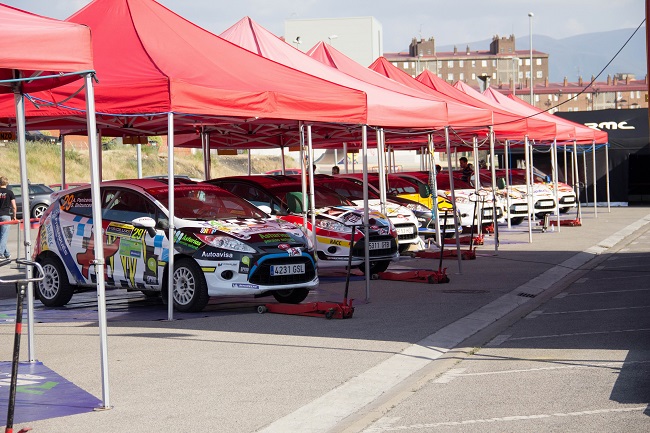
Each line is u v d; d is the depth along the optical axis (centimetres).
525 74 18975
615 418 629
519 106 2780
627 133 4262
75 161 5603
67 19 1247
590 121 4334
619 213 3575
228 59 1266
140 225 1167
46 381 795
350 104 1301
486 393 725
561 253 2020
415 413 668
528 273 1638
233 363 859
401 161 8550
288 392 738
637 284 1453
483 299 1304
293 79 1295
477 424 627
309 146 1424
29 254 900
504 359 873
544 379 770
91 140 730
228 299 1352
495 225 2002
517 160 4403
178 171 6088
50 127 1439
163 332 1045
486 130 2189
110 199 1258
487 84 3406
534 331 1038
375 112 1399
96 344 975
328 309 1142
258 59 1333
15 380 576
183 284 1186
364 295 1369
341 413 675
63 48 733
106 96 1084
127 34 1209
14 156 5231
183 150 6556
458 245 1641
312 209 1416
